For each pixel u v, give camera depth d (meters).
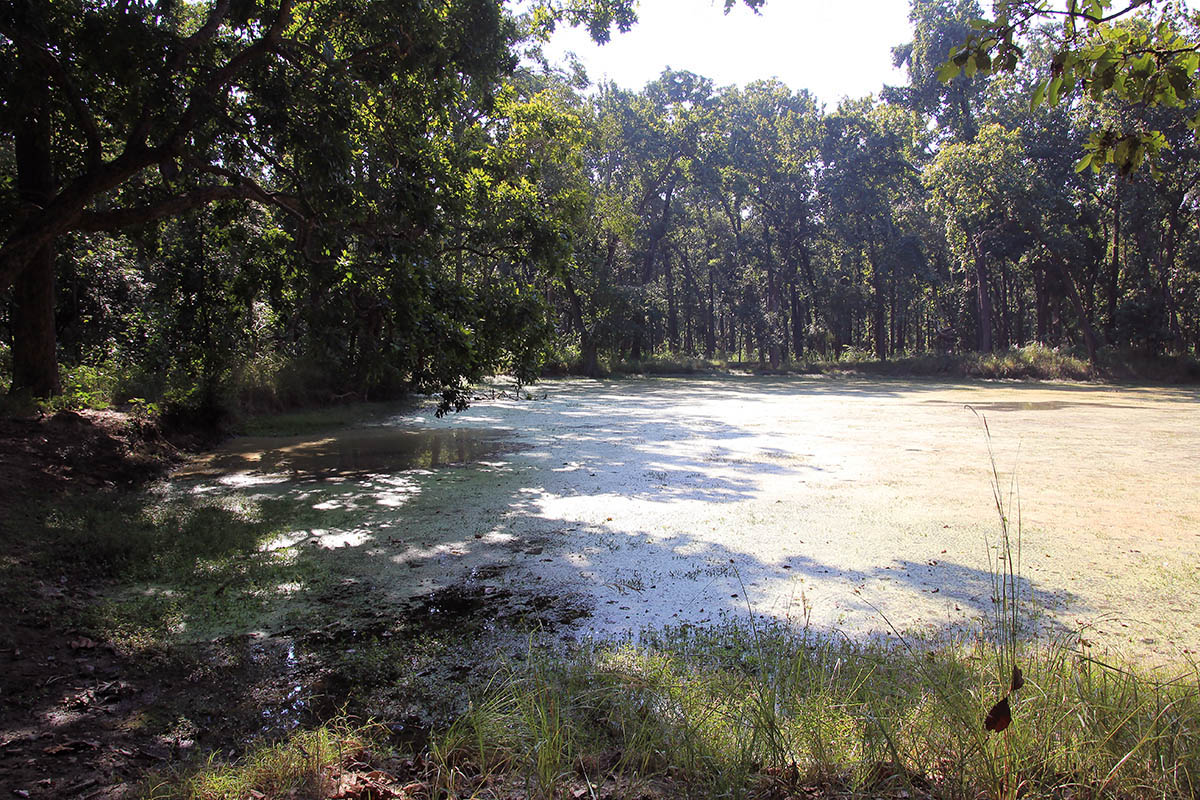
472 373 11.16
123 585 5.68
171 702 3.92
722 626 4.94
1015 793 2.46
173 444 12.14
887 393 27.36
